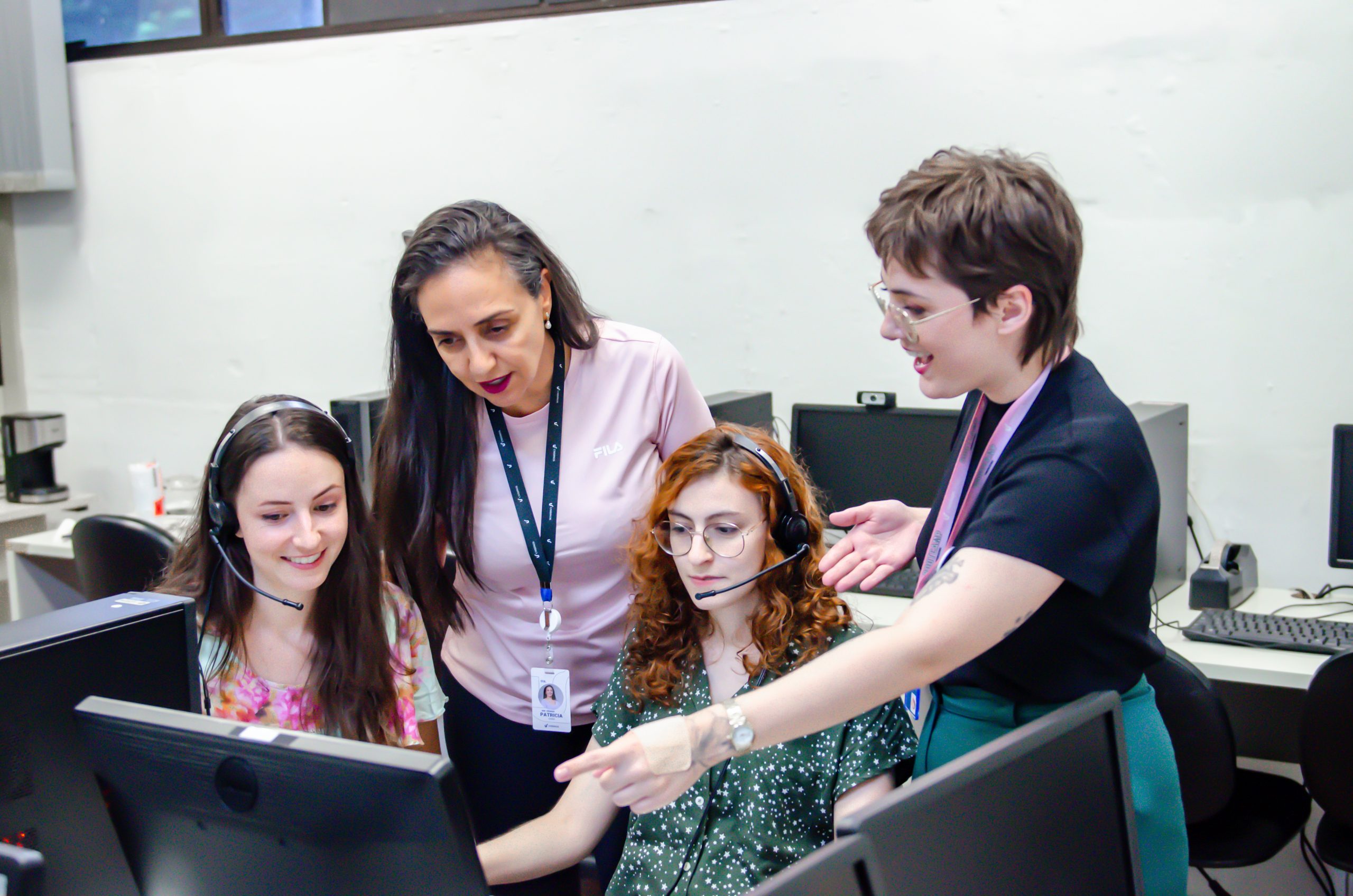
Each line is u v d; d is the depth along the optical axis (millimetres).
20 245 3879
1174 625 2199
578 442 1567
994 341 986
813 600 1357
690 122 2941
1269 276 2428
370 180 3330
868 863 700
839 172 2809
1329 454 2424
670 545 1394
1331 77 2322
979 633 952
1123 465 998
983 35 2613
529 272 1393
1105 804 893
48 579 3260
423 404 1521
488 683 1660
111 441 3857
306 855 835
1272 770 2494
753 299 2947
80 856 948
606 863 1477
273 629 1401
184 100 3535
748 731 896
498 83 3129
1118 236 2549
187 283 3639
